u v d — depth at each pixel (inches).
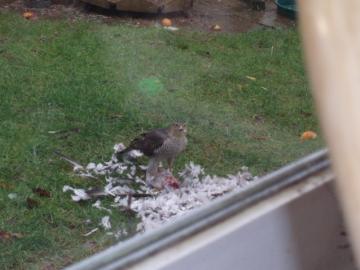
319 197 57.5
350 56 29.6
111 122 210.8
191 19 318.3
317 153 60.4
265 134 217.2
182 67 264.5
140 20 308.3
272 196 56.1
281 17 335.3
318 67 30.0
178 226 52.0
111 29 292.8
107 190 169.0
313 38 30.3
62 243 150.8
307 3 30.7
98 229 156.0
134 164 183.6
